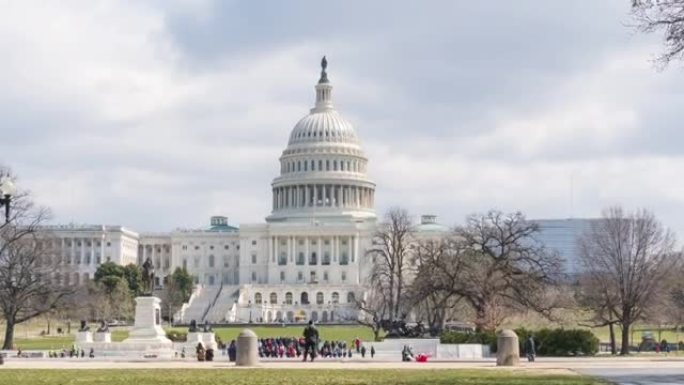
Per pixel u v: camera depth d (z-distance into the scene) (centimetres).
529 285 10338
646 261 12425
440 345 9131
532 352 6781
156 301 9412
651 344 11206
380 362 6631
